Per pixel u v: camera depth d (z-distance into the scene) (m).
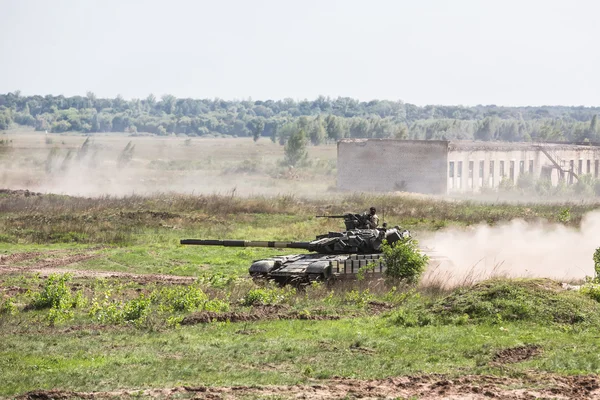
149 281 68.62
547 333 43.62
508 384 34.06
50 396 32.44
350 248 65.69
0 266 76.88
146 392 32.75
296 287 60.94
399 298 55.59
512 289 49.59
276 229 104.12
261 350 40.66
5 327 47.88
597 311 47.62
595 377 34.94
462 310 48.19
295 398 31.73
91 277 70.69
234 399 31.70
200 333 45.50
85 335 45.88
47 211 112.00
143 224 105.12
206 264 80.19
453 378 34.94
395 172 180.38
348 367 37.12
